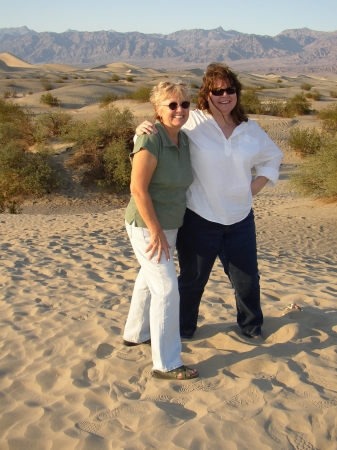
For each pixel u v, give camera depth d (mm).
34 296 5742
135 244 3559
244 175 3686
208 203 3707
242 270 3865
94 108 48750
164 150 3404
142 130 3375
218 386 3311
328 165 13742
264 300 5207
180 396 3234
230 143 3635
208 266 3834
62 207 21219
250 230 3852
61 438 2891
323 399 2980
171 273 3504
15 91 75938
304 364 3477
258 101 42969
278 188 19312
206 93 3627
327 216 12695
